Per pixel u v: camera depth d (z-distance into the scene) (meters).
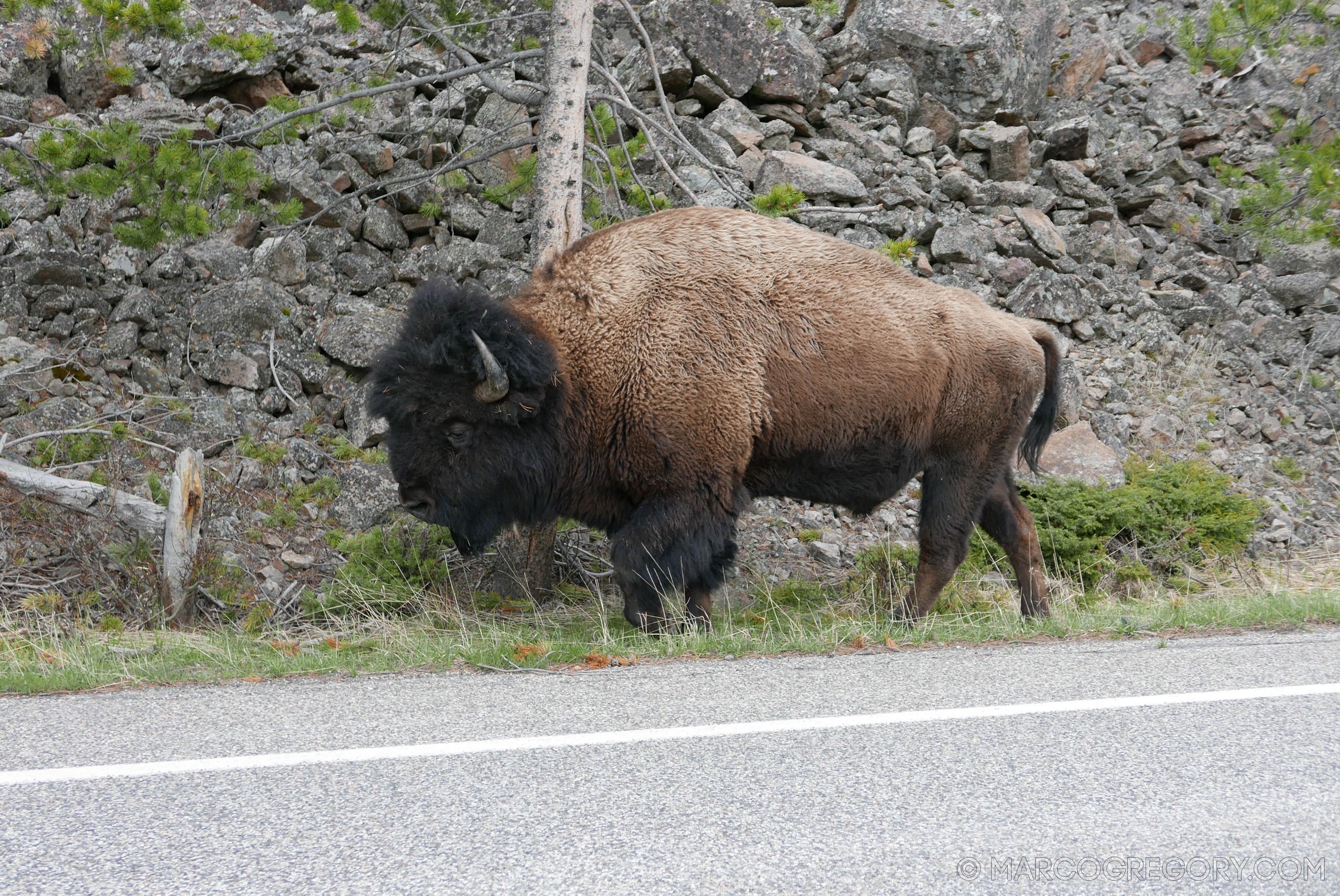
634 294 14.05
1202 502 20.97
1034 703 9.09
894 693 9.54
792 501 20.78
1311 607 13.62
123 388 19.80
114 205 21.64
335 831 6.19
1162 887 5.50
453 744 7.88
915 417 14.90
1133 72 33.09
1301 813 6.52
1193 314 26.81
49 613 14.90
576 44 16.77
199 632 15.05
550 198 16.77
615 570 13.95
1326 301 27.75
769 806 6.59
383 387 13.48
